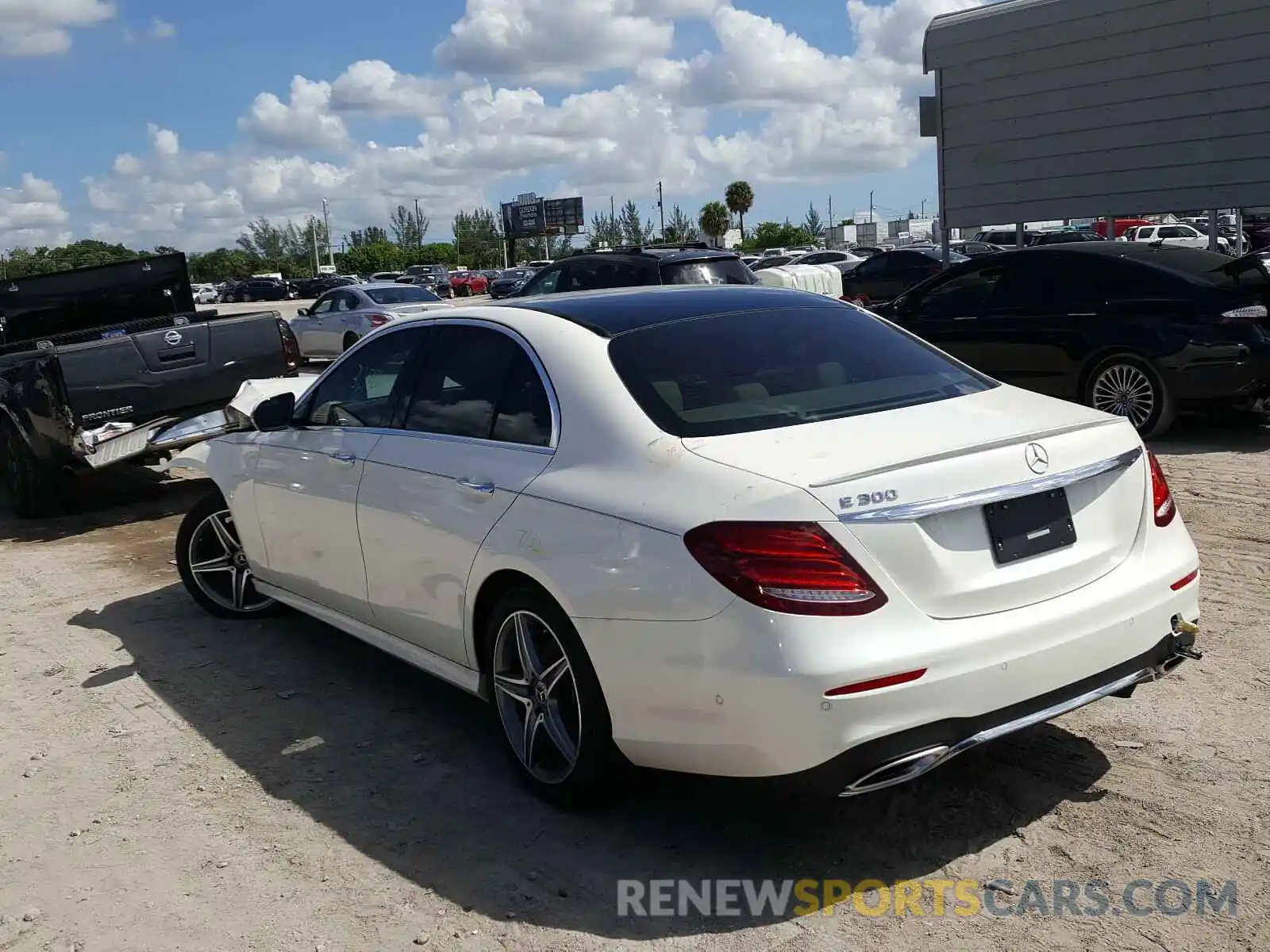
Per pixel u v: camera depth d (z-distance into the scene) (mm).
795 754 2996
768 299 4426
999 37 13547
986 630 3139
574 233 95688
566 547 3480
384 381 4719
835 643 2965
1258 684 4453
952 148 14266
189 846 3740
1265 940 2928
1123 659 3432
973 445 3275
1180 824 3486
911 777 3072
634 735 3350
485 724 4613
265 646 5703
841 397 3740
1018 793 3725
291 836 3764
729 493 3160
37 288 9867
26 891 3521
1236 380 8578
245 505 5492
